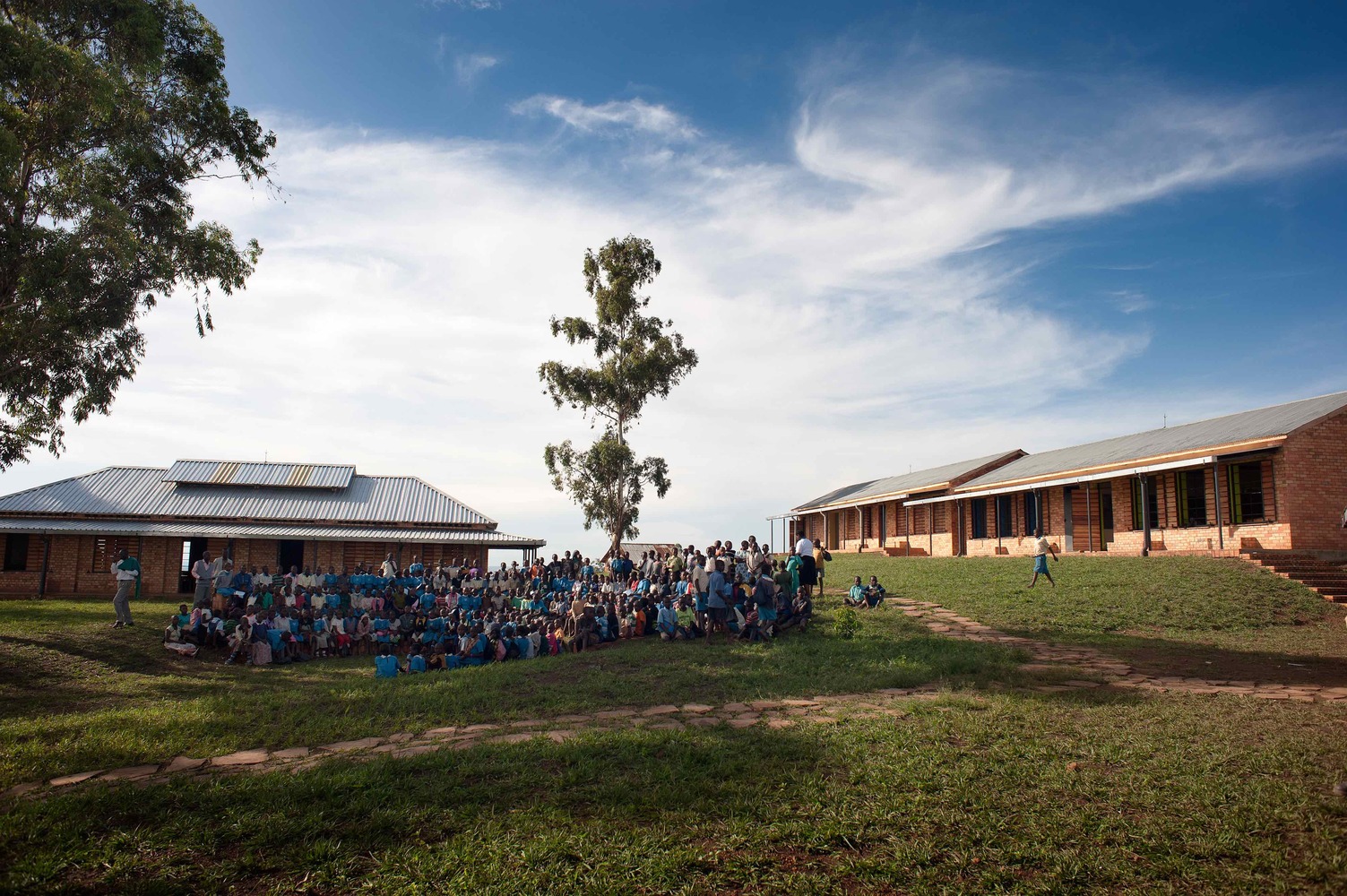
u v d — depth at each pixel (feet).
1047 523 99.35
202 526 101.91
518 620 61.82
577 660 49.29
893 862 17.94
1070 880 16.87
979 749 25.98
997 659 44.21
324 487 116.57
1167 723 28.76
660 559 82.17
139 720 35.70
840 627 54.49
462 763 25.67
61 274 53.31
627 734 29.12
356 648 68.59
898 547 129.90
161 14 62.08
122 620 67.92
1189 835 18.60
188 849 19.72
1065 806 20.76
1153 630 52.85
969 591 68.03
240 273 67.77
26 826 21.04
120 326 58.85
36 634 61.93
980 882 17.02
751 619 54.44
